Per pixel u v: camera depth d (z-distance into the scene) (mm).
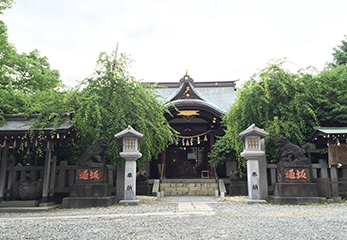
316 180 10289
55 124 9250
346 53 18094
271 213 7180
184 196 15328
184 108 20922
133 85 11625
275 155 12039
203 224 5566
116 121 10492
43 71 17969
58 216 7332
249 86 12891
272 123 11930
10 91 12328
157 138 12000
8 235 5035
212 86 25516
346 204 9125
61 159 13641
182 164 23688
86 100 10422
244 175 15211
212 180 18547
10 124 9672
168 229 5152
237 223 5629
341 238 4352
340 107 11586
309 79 12617
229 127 13828
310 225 5301
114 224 5730
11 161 10609
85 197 9445
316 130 10586
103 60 11344
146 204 10125
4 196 10148
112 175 11039
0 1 11016
